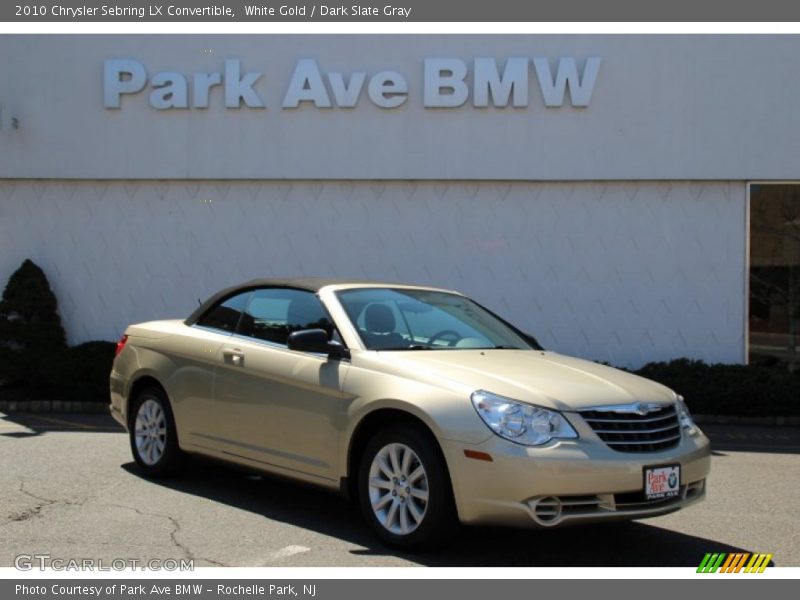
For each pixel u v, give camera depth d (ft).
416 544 16.88
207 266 40.98
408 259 40.11
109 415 36.37
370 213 40.29
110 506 20.75
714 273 39.27
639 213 39.45
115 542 17.95
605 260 39.52
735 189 39.24
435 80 39.37
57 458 26.37
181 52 40.63
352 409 17.99
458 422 16.24
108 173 40.96
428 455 16.60
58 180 41.52
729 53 38.86
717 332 39.24
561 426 16.21
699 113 38.93
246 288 22.63
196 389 21.99
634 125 39.09
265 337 21.03
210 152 40.55
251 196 40.83
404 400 17.02
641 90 39.04
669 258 39.37
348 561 16.89
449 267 39.96
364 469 17.85
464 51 39.60
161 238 41.16
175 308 41.09
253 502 21.42
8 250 41.63
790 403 35.88
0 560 16.84
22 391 38.34
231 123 40.47
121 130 40.88
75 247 41.50
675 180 39.22
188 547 17.70
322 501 21.68
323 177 40.11
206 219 40.98
